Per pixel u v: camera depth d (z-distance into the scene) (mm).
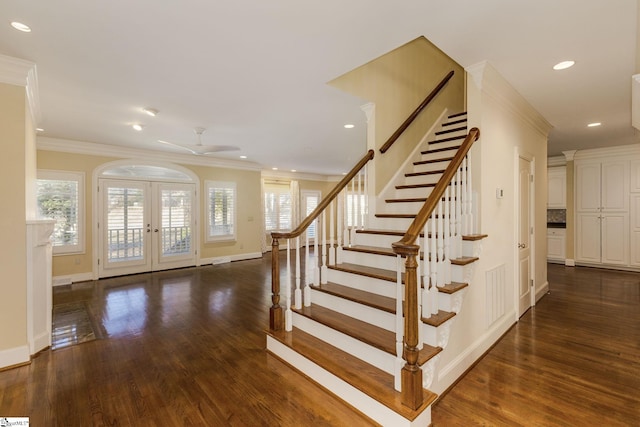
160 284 5273
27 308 2637
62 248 5234
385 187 3619
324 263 3041
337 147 5941
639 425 1777
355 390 1928
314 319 2549
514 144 3350
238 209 7742
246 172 7902
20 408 1992
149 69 2637
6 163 2537
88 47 2279
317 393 2141
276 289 2797
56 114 3799
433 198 2113
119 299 4410
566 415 1874
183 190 6746
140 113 3797
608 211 6066
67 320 3580
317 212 2973
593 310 3799
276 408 1980
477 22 1972
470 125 2717
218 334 3189
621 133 4832
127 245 5969
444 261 2311
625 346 2809
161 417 1901
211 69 2646
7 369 2477
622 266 5922
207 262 7145
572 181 6512
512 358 2602
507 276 3199
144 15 1896
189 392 2164
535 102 3455
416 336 1718
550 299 4258
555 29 2068
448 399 2043
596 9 1848
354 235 3365
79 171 5395
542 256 4414
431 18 1945
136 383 2279
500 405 1975
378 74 3562
